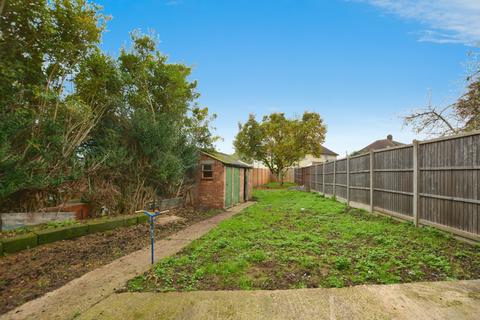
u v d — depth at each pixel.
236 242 5.37
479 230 4.61
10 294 3.29
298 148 27.83
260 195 18.47
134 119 9.21
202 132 14.43
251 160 30.86
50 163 6.78
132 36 11.13
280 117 29.42
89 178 7.81
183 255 4.77
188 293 3.23
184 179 11.83
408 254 4.34
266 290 3.25
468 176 4.86
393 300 2.92
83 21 7.49
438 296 2.99
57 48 7.26
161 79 11.36
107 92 9.19
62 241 5.64
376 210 8.65
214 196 11.99
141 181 9.45
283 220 7.99
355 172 10.47
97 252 5.06
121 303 3.03
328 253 4.49
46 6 6.76
